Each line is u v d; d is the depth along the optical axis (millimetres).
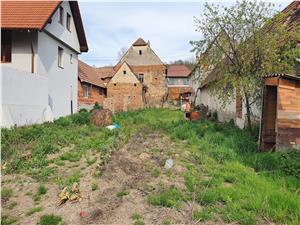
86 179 6285
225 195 5270
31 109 12367
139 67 42219
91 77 30016
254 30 10500
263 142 9109
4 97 10414
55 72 15805
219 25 11062
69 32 17969
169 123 16766
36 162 7402
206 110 23766
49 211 5109
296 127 8469
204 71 12703
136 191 5652
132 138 10828
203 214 4676
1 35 13164
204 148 9078
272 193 5312
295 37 9695
